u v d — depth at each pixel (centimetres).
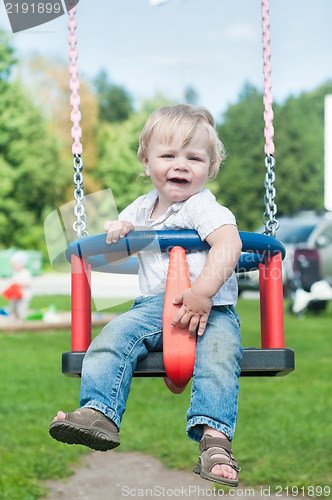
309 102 3525
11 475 439
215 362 230
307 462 461
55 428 221
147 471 454
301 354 863
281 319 247
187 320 230
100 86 3441
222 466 218
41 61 2842
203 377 229
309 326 1107
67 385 693
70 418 221
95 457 485
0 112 2770
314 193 3434
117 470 456
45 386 687
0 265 2414
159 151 253
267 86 263
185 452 486
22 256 1149
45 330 1117
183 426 548
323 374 746
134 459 479
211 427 225
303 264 1199
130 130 2875
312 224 1270
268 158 259
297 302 1201
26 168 2797
